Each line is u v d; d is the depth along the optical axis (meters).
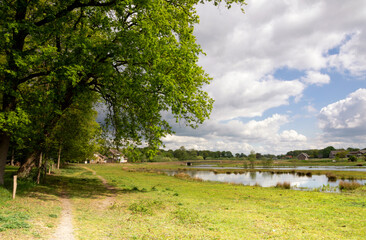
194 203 15.64
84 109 25.20
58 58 14.40
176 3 19.94
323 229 9.77
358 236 8.81
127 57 16.16
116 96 18.25
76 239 7.30
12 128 13.20
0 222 8.04
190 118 19.00
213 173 58.94
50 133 20.14
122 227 9.11
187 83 18.81
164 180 35.50
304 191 24.69
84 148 39.00
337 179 41.16
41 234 7.43
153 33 15.70
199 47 17.84
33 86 18.17
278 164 103.88
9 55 13.89
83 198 15.64
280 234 8.72
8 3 14.00
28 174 19.84
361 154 147.00
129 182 29.88
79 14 19.56
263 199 18.83
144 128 19.11
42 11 15.35
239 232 8.84
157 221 10.14
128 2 14.62
